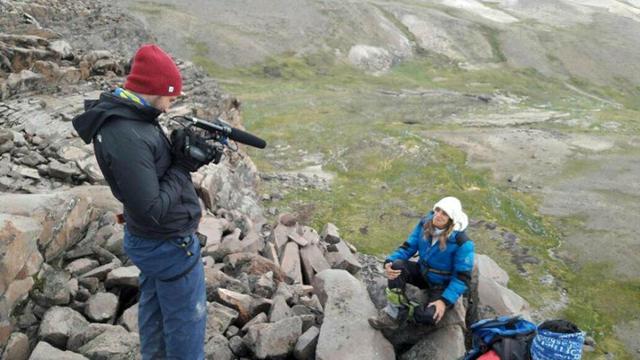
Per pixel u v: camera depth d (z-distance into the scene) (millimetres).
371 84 93250
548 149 46906
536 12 163375
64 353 4949
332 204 31156
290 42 106500
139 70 3369
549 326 3707
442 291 5934
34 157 9844
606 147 49250
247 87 75250
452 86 100438
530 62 121812
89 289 6129
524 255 27297
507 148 46625
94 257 6750
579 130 57969
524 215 32562
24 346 5141
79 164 9969
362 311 6387
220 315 6223
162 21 97000
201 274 4184
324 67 100875
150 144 3383
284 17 114750
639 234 30656
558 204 34906
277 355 5777
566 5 168750
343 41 113438
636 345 20688
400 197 33250
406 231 28125
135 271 6379
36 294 5582
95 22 34875
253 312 6629
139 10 100500
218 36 97562
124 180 3299
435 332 6074
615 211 33844
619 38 141875
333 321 6117
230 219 11914
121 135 3271
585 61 124875
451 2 165000
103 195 8359
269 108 59094
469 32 131125
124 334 5410
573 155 46000
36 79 14398
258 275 8070
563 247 28828
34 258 5578
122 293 6402
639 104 109062
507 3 170125
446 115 63719
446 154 42750
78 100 14102
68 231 6492
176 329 4113
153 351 4402
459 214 5676
